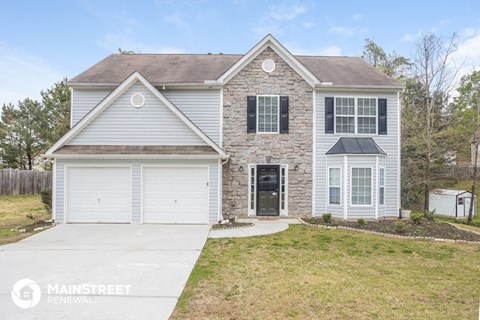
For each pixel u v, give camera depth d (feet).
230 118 44.80
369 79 47.01
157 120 41.06
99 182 40.04
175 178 40.37
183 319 14.62
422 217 40.70
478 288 19.02
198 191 40.37
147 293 17.74
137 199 39.91
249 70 45.09
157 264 23.30
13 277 20.43
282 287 18.70
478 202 72.69
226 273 21.26
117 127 40.96
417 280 20.40
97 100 45.21
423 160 62.28
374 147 43.98
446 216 64.80
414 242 31.42
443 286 19.33
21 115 100.58
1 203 63.52
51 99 102.89
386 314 15.30
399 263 24.41
